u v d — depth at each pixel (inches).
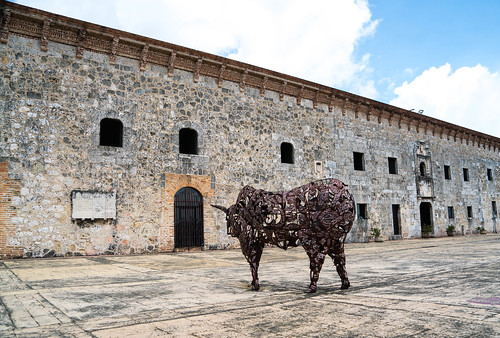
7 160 479.8
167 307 207.8
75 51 546.9
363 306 200.1
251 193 275.6
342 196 249.1
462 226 1162.0
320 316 181.9
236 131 694.5
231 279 314.8
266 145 732.7
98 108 553.9
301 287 268.7
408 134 1039.0
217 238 642.2
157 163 595.5
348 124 888.3
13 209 477.4
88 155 536.7
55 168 510.3
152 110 603.2
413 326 158.1
